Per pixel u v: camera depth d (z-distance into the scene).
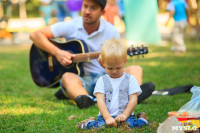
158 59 8.60
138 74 3.74
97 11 3.91
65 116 3.20
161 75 5.77
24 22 18.64
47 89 4.99
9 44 14.76
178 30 9.67
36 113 3.34
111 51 2.60
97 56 3.92
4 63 8.36
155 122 2.77
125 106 2.68
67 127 2.76
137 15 11.21
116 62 2.60
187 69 6.30
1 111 3.41
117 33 4.15
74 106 3.67
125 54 2.67
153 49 11.72
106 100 2.69
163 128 2.27
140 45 3.32
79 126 2.69
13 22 19.17
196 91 2.71
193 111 2.58
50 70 4.28
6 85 5.19
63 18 16.89
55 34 4.14
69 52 4.10
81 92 3.59
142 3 11.14
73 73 3.88
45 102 3.95
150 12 11.14
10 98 4.15
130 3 11.22
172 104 3.48
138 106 3.50
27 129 2.76
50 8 16.42
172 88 4.28
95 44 4.09
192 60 7.98
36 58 4.37
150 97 3.99
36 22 19.16
